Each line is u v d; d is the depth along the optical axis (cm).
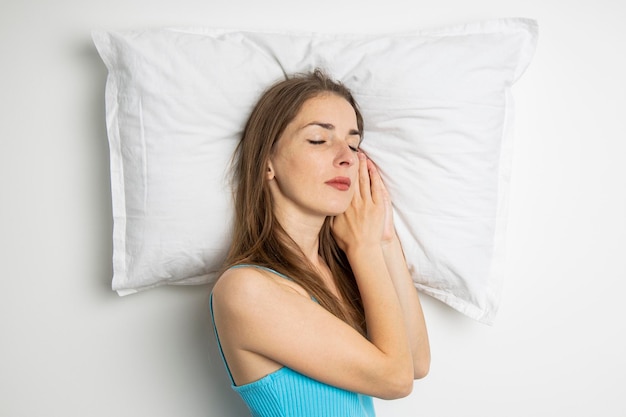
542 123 150
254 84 132
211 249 135
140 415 149
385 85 133
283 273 121
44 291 144
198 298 148
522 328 155
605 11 149
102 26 140
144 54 128
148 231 132
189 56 129
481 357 155
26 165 141
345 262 143
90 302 146
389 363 115
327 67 135
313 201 123
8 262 142
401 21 147
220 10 143
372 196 135
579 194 152
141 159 130
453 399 156
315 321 111
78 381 147
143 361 148
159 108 128
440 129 132
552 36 149
